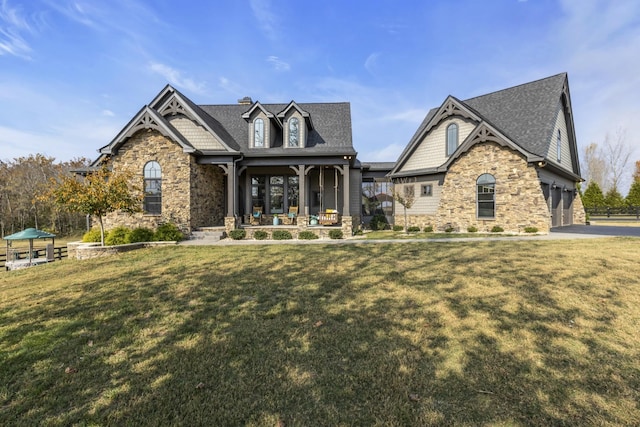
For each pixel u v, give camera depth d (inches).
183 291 233.3
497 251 364.8
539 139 603.8
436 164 716.7
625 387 110.1
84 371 127.5
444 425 93.7
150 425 96.2
